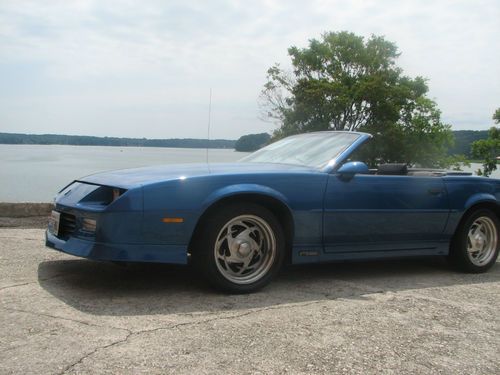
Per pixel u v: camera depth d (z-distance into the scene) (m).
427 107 34.72
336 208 3.85
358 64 36.81
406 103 34.66
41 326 2.64
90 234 3.23
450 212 4.46
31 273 3.81
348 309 3.23
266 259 3.61
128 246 3.16
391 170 4.50
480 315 3.23
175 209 3.24
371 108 33.44
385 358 2.43
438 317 3.14
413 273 4.53
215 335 2.63
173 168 3.73
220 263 3.46
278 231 3.60
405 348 2.58
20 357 2.24
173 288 3.56
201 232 3.39
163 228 3.22
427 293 3.77
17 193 22.62
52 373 2.09
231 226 3.48
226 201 3.47
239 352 2.41
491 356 2.52
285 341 2.59
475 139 32.19
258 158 4.61
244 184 3.48
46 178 37.78
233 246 3.49
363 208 3.97
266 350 2.45
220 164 4.02
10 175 41.81
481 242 4.74
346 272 4.42
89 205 3.31
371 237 4.06
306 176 3.75
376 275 4.37
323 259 3.88
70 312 2.90
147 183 3.23
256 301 3.33
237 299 3.36
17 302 3.06
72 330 2.60
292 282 3.94
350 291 3.72
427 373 2.29
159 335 2.59
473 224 4.68
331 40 37.03
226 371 2.19
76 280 3.65
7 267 3.98
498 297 3.74
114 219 3.13
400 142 31.42
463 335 2.82
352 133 4.33
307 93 33.56
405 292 3.78
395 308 3.30
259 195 3.54
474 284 4.18
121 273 3.93
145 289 3.50
